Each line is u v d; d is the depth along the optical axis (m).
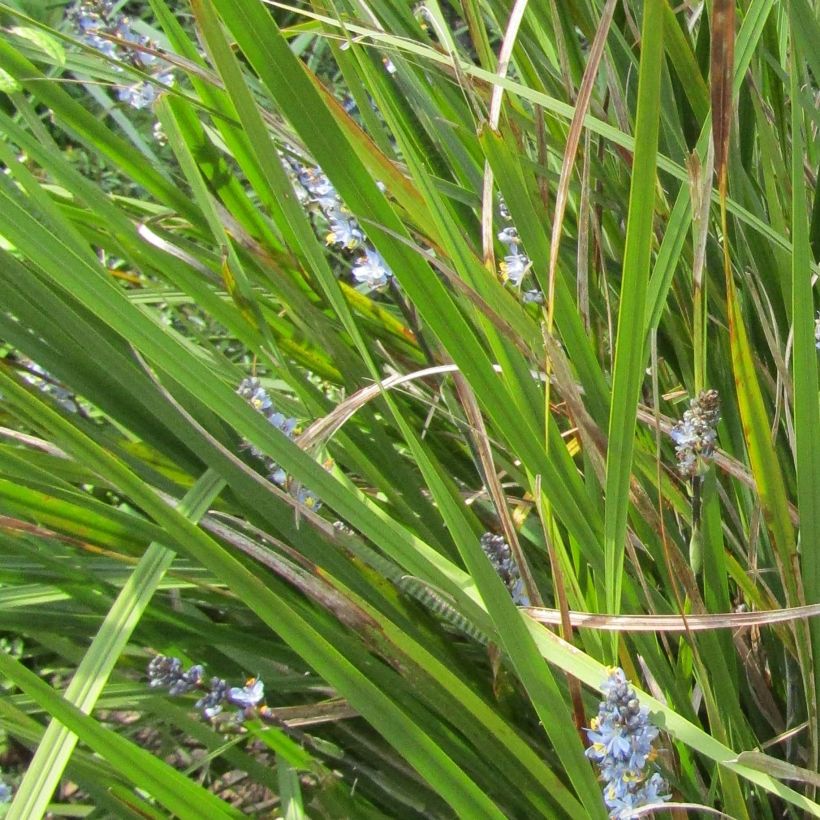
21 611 0.61
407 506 0.62
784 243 0.51
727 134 0.45
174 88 0.63
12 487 0.54
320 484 0.47
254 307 0.61
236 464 0.54
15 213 0.42
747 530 0.64
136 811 0.54
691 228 0.61
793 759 0.60
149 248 0.57
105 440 0.60
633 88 0.65
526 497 0.64
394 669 0.58
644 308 0.45
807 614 0.49
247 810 0.76
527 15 0.68
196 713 0.64
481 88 0.60
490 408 0.48
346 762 0.63
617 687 0.48
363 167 0.45
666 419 0.62
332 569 0.58
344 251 0.87
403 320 0.77
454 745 0.58
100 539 0.58
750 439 0.51
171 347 0.45
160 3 0.60
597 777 0.53
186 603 0.67
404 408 0.69
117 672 0.67
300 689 0.63
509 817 0.60
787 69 0.66
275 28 0.44
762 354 0.64
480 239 0.67
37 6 0.82
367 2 0.64
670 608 0.58
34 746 0.56
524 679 0.47
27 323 0.55
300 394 0.62
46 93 0.59
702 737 0.49
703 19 0.60
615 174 0.66
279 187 0.48
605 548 0.50
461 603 0.51
